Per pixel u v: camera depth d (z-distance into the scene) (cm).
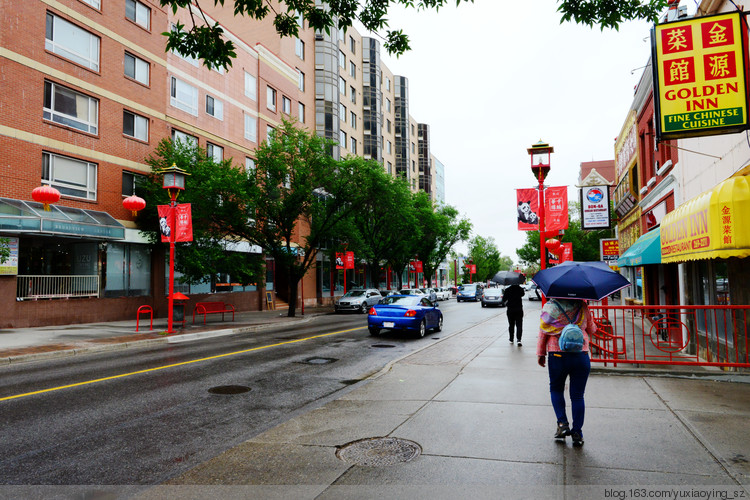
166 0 645
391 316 1444
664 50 664
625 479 365
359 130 5081
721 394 629
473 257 9206
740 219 644
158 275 2186
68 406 650
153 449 483
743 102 630
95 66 1972
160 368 942
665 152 1415
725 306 745
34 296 1689
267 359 1058
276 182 2289
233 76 2881
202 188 1925
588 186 2506
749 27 666
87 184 1916
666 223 964
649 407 567
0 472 420
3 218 1509
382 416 557
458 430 498
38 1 1744
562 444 448
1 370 927
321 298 3884
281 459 427
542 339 480
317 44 4144
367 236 3478
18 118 1667
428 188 7375
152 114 2228
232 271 2089
